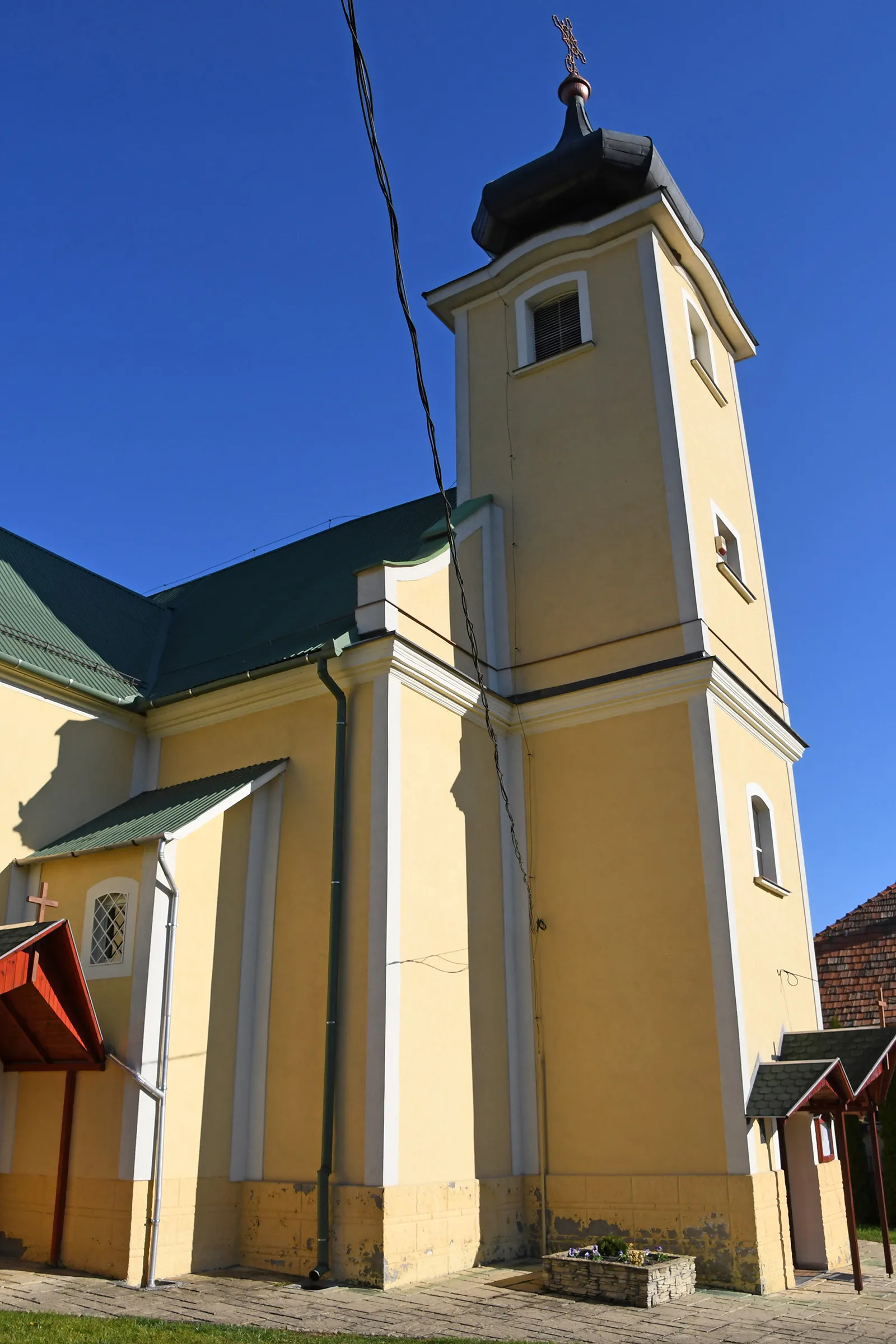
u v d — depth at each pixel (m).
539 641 16.20
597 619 15.80
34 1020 11.99
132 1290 10.66
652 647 15.16
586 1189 13.20
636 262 17.47
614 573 15.89
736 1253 11.95
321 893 13.07
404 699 13.68
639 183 18.34
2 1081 12.69
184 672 16.86
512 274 18.72
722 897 13.37
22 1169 12.25
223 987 12.84
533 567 16.69
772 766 16.41
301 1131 12.27
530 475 17.33
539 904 14.71
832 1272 13.23
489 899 14.45
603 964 13.96
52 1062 12.23
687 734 14.27
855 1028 13.73
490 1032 13.84
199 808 13.12
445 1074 12.81
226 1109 12.48
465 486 17.94
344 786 13.32
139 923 12.35
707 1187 12.38
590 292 17.81
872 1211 17.39
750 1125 12.44
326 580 17.75
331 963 12.58
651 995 13.48
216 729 15.07
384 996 12.18
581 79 20.52
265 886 13.57
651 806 14.24
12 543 17.94
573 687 15.33
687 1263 11.55
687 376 17.30
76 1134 11.94
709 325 19.17
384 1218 11.35
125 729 15.64
